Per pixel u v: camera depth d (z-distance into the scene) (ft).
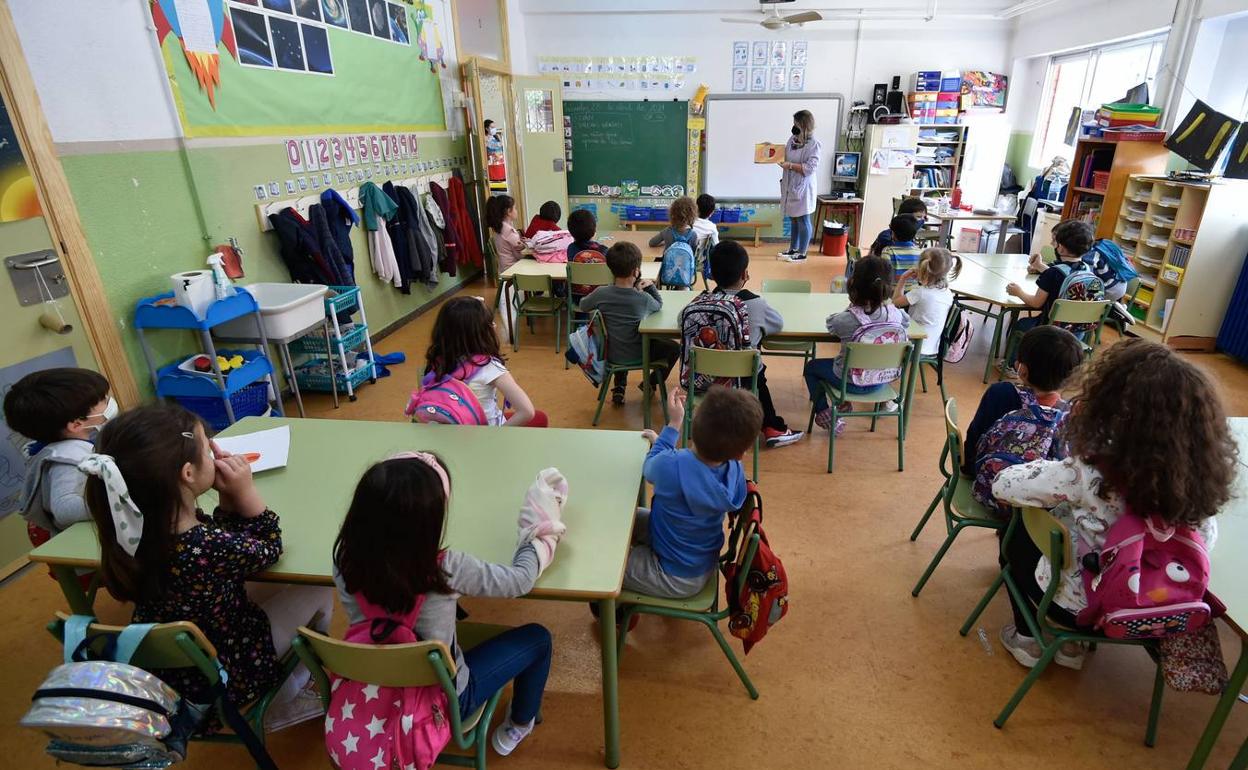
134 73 9.13
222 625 4.12
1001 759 5.21
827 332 9.40
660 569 5.24
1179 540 4.13
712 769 5.14
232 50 10.84
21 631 6.72
